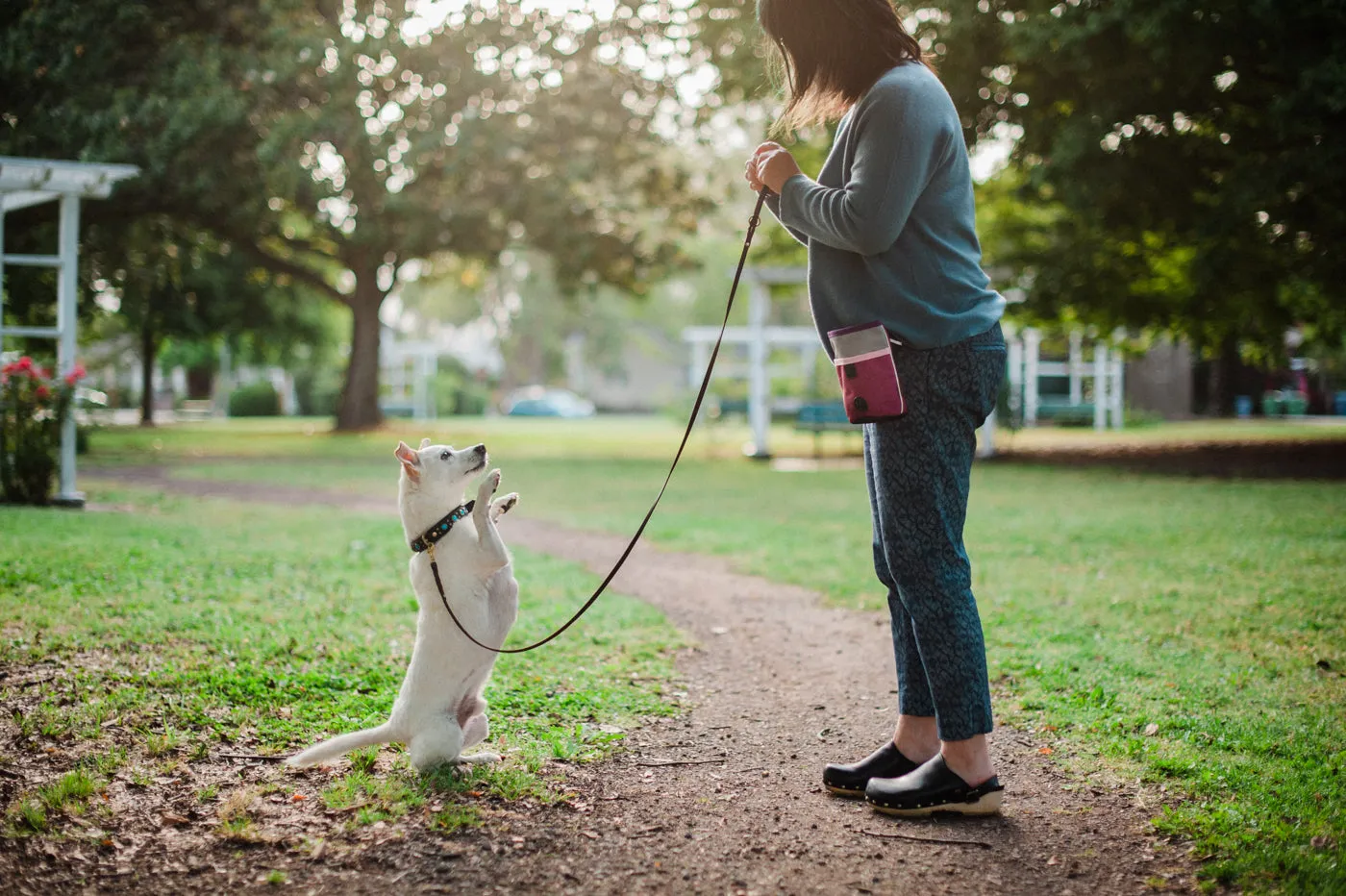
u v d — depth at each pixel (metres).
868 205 2.86
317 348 37.72
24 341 19.08
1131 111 12.62
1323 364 37.69
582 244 24.09
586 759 3.63
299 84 21.08
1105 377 30.22
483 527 3.38
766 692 4.63
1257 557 7.55
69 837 2.89
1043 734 3.94
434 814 3.07
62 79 18.23
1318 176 11.71
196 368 48.47
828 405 20.97
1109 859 2.81
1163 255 17.97
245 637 5.09
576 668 4.89
